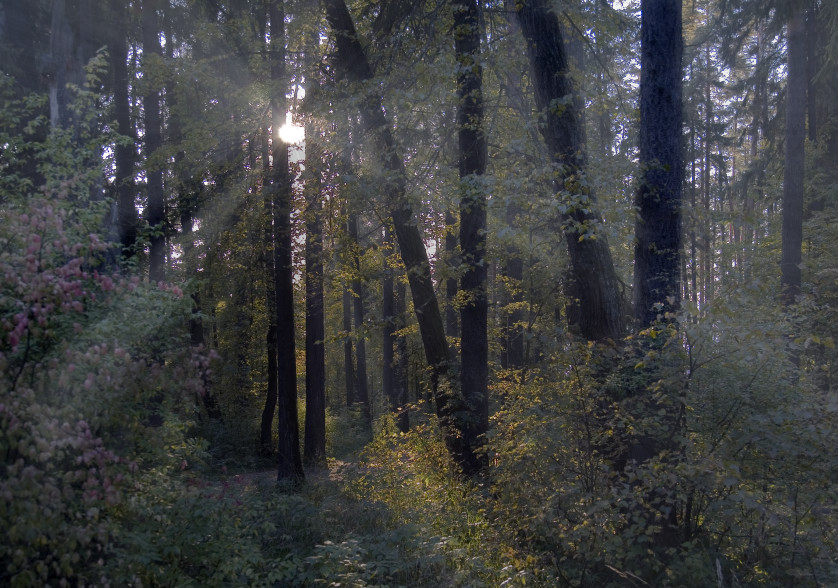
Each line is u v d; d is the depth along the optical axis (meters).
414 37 11.38
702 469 5.43
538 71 9.61
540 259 13.06
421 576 6.51
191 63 11.45
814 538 5.66
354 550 6.09
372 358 33.22
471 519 8.36
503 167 10.84
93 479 4.18
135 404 4.79
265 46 12.48
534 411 7.24
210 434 20.06
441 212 11.41
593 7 10.09
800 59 15.71
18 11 11.53
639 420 6.37
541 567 6.55
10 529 3.89
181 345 5.17
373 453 12.07
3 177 5.73
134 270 5.40
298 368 30.78
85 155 5.76
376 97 10.83
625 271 15.47
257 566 6.07
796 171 15.66
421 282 12.19
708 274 20.45
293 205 13.19
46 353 4.26
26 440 3.93
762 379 5.95
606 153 10.05
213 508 5.44
